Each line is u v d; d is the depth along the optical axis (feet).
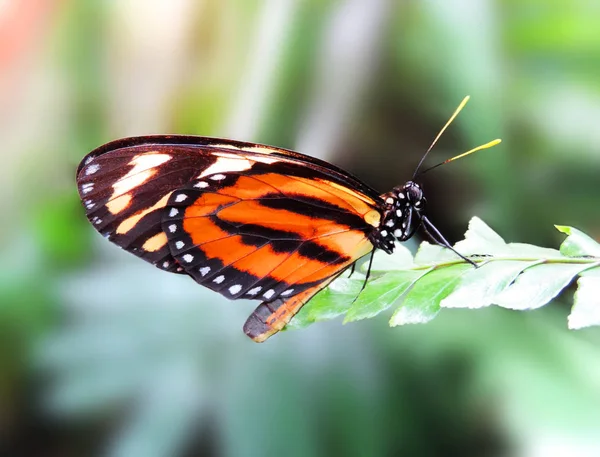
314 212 0.77
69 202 0.93
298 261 0.77
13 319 0.87
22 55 0.96
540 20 0.89
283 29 0.94
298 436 0.81
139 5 0.95
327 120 0.95
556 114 0.90
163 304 0.88
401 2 0.91
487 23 0.90
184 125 0.97
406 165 0.95
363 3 0.92
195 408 0.83
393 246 0.78
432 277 0.75
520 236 0.91
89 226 0.92
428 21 0.90
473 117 0.90
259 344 0.85
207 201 0.77
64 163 0.95
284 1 0.94
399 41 0.92
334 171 0.77
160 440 0.83
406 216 0.78
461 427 0.81
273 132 0.95
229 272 0.78
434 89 0.92
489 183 0.91
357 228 0.77
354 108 0.94
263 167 0.77
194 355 0.85
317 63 0.94
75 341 0.87
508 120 0.91
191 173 0.76
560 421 0.78
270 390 0.83
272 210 0.77
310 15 0.94
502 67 0.90
